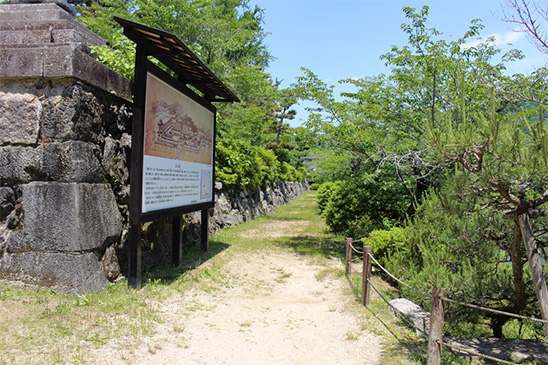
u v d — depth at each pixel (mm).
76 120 4703
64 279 4469
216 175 12023
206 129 7898
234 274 6824
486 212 4312
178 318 4414
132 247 5035
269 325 4629
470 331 4977
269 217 17406
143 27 4500
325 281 6781
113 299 4566
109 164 5457
